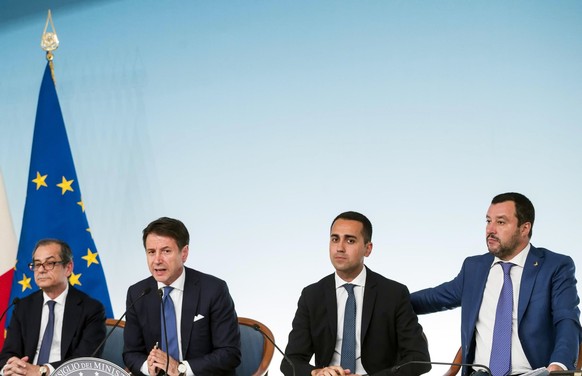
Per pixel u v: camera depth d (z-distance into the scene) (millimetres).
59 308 4777
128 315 4504
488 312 4379
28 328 4738
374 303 4418
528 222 4328
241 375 4688
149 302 4473
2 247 5969
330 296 4465
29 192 5926
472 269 4488
